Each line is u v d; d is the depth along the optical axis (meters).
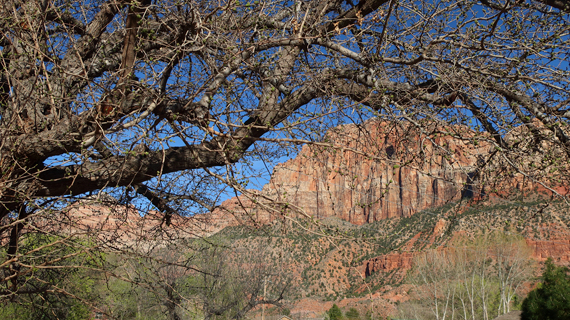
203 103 3.76
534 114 3.88
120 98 3.54
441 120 3.61
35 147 3.59
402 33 4.01
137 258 3.94
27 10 3.59
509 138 4.07
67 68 3.99
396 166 3.25
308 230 3.24
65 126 3.64
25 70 3.77
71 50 4.03
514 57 4.03
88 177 3.91
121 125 3.16
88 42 4.13
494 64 4.11
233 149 3.72
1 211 3.99
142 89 3.42
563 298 17.16
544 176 3.61
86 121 3.46
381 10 3.88
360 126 3.77
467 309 36.28
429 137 3.45
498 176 3.87
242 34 3.74
